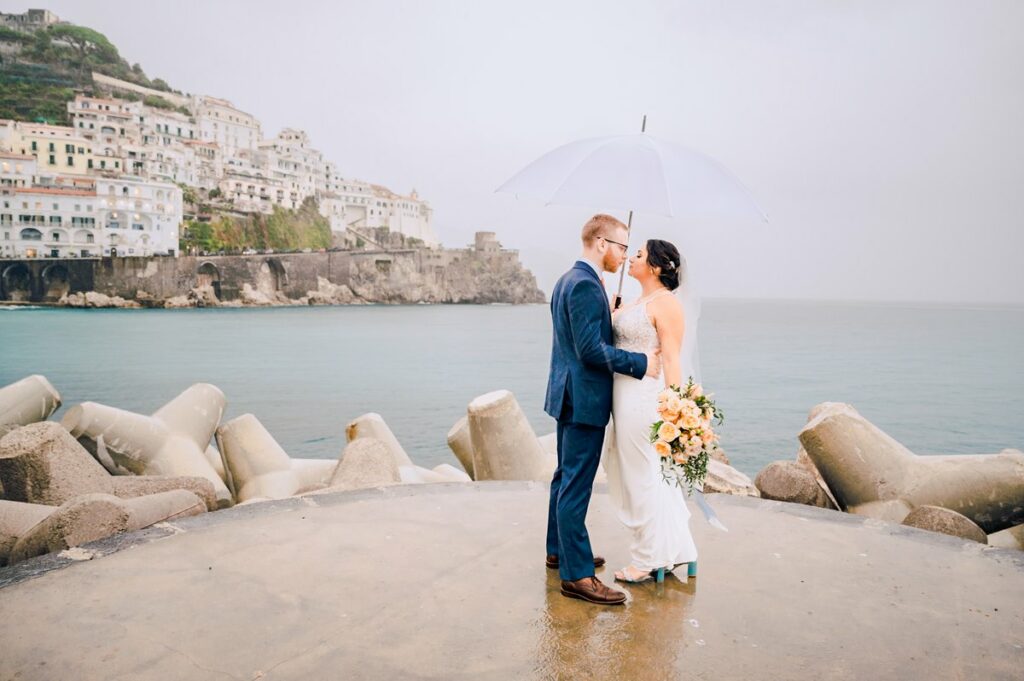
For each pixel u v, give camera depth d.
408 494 5.74
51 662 2.94
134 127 165.88
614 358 3.62
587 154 3.98
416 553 4.38
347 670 2.94
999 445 25.30
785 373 48.06
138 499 5.17
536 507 5.46
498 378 46.62
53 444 5.90
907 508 6.50
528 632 3.33
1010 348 75.31
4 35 197.12
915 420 30.12
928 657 3.16
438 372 49.97
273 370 49.94
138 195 147.62
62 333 81.50
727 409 31.69
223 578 3.89
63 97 194.75
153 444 8.67
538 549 4.51
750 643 3.26
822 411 7.24
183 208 168.38
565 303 3.70
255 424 9.48
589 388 3.70
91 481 6.05
